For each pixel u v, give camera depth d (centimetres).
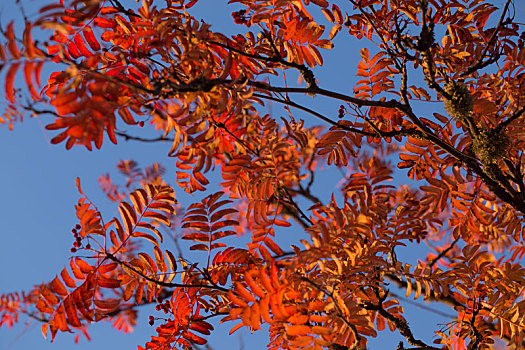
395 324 304
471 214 315
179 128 231
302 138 300
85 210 250
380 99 319
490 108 295
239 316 230
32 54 168
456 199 312
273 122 296
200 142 244
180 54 241
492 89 329
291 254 270
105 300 253
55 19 206
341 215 237
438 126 319
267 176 273
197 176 272
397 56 302
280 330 254
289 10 270
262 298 227
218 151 276
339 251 253
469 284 296
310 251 231
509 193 311
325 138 304
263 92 291
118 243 260
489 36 320
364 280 275
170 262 265
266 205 270
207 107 235
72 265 248
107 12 247
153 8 239
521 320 274
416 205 290
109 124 188
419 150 314
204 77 217
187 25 239
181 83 221
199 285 265
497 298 291
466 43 319
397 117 321
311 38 269
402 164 320
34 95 174
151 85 239
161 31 232
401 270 283
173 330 277
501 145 299
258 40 280
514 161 353
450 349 320
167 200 266
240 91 251
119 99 204
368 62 312
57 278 245
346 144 304
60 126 176
